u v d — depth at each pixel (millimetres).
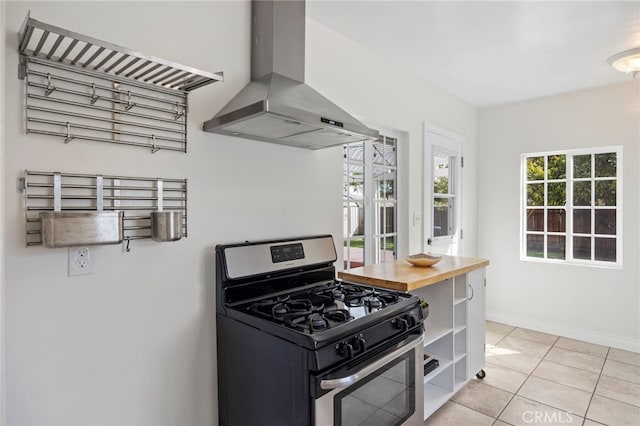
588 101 3512
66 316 1293
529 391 2562
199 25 1663
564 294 3658
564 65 2922
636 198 3277
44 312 1247
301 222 2125
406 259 2521
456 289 2539
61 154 1275
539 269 3816
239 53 1819
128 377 1443
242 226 1825
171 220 1449
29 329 1219
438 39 2484
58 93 1269
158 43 1523
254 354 1479
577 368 2922
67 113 1285
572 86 3430
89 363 1347
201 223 1665
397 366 1615
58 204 1255
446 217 3676
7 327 1179
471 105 4039
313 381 1240
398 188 3129
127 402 1441
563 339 3566
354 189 2752
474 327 2607
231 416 1613
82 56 1311
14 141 1185
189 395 1625
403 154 3121
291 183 2070
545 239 3869
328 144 2004
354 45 2523
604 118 3428
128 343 1442
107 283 1387
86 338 1339
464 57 2773
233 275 1658
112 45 1125
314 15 2172
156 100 1511
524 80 3273
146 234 1482
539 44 2549
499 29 2334
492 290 4145
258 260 1773
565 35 2418
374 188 2922
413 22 2250
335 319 1440
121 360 1425
